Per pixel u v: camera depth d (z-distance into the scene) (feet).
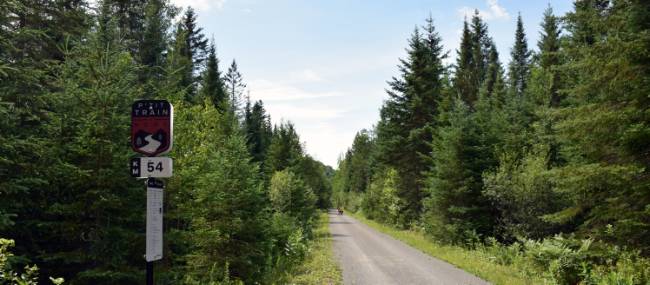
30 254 30.14
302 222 100.01
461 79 162.09
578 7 54.54
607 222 43.96
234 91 163.22
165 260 36.09
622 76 36.73
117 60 31.68
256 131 167.32
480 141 83.41
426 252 71.36
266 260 47.83
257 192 44.01
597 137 40.57
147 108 21.58
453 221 82.07
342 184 412.36
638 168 37.09
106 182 28.89
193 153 40.52
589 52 38.65
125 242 30.17
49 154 28.37
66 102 29.89
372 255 67.82
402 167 131.44
